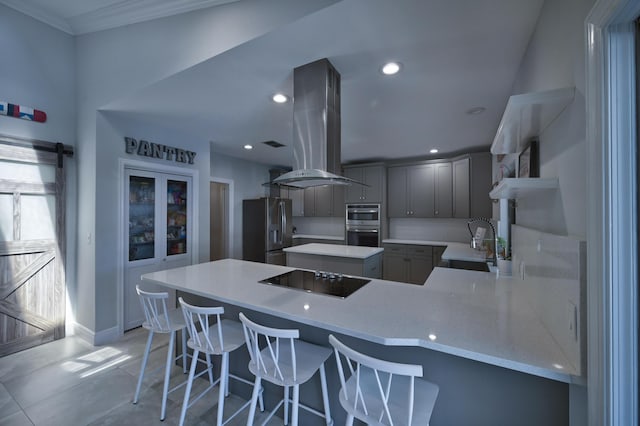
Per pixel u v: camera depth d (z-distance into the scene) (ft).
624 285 2.45
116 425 5.68
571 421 3.33
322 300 5.43
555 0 3.91
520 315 4.58
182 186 11.85
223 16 5.84
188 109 9.00
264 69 6.49
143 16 7.41
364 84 7.11
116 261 9.62
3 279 8.38
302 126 6.40
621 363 2.46
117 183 9.62
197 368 7.44
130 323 10.13
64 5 8.27
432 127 10.69
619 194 2.46
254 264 9.15
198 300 7.60
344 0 4.35
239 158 17.87
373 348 4.88
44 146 8.95
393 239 18.10
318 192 20.11
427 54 5.80
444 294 5.79
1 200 8.30
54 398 6.49
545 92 3.34
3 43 8.24
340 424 5.26
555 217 3.90
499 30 5.02
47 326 9.20
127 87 7.97
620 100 2.45
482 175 14.37
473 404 4.11
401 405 3.68
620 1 2.19
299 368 4.59
